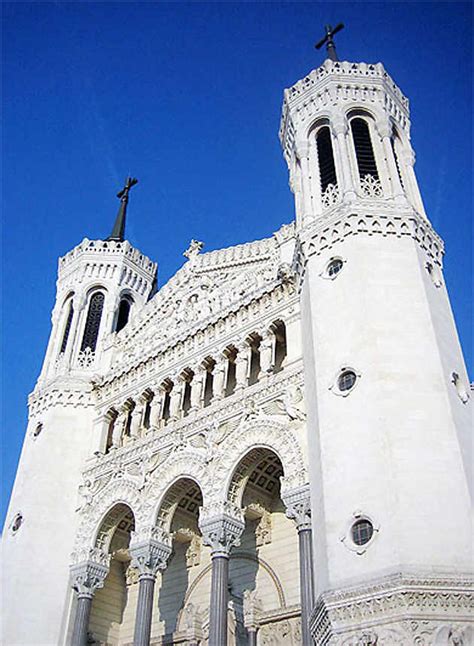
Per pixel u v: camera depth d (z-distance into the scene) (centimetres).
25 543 3675
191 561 3656
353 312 2753
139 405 3956
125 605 3953
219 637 2662
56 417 4206
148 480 3466
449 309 2984
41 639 3394
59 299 4997
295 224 3666
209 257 4188
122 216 5706
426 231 3114
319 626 2198
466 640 1933
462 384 2662
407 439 2331
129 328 4472
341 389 2603
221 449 3169
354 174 3284
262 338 3419
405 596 1977
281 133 4000
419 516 2147
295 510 2683
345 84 3625
